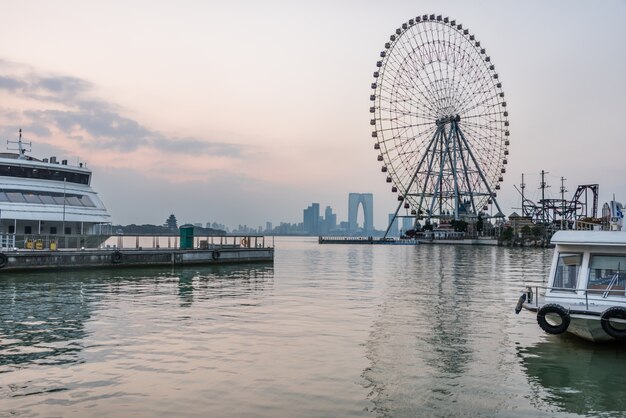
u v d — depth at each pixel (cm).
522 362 1983
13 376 1723
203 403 1504
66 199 5822
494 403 1545
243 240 7594
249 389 1627
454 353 2105
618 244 2289
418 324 2731
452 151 17750
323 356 2022
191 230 6688
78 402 1498
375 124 16612
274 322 2725
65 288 4059
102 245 6372
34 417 1387
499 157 16525
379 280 5481
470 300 3759
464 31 16038
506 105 16262
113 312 2964
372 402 1533
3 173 5541
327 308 3266
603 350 2172
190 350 2084
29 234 5419
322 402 1527
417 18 16050
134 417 1398
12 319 2725
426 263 9262
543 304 2431
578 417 1452
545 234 19938
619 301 2239
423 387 1675
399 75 16488
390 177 17088
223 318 2823
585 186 14238
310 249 18962
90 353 2020
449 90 16988
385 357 2023
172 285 4391
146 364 1878
